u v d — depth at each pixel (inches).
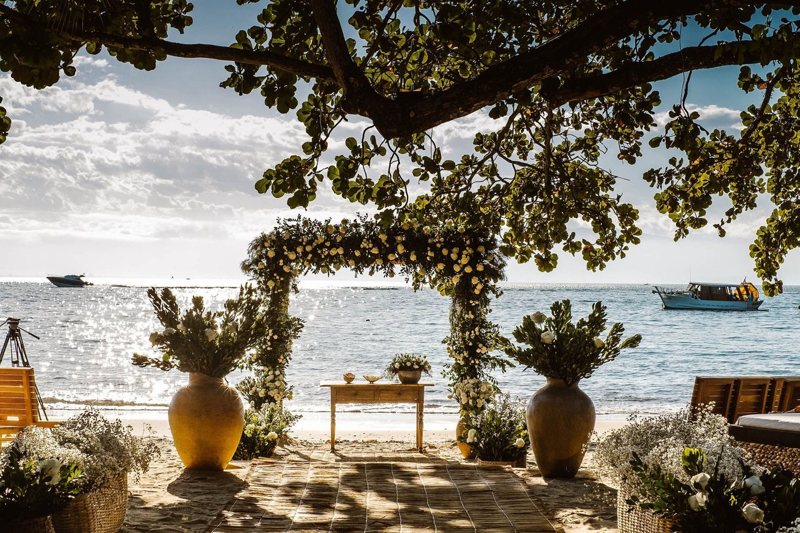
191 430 280.5
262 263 427.2
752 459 227.5
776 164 231.1
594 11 171.9
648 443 193.9
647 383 957.2
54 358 1150.3
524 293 5403.5
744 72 189.3
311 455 390.3
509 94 129.4
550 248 217.9
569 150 228.5
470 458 377.4
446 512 225.3
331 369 1071.6
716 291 2965.1
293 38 152.5
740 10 141.6
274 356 435.5
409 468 286.2
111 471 187.8
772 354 1395.2
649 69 140.6
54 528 173.2
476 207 219.8
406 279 430.3
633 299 4104.3
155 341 285.0
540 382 897.5
